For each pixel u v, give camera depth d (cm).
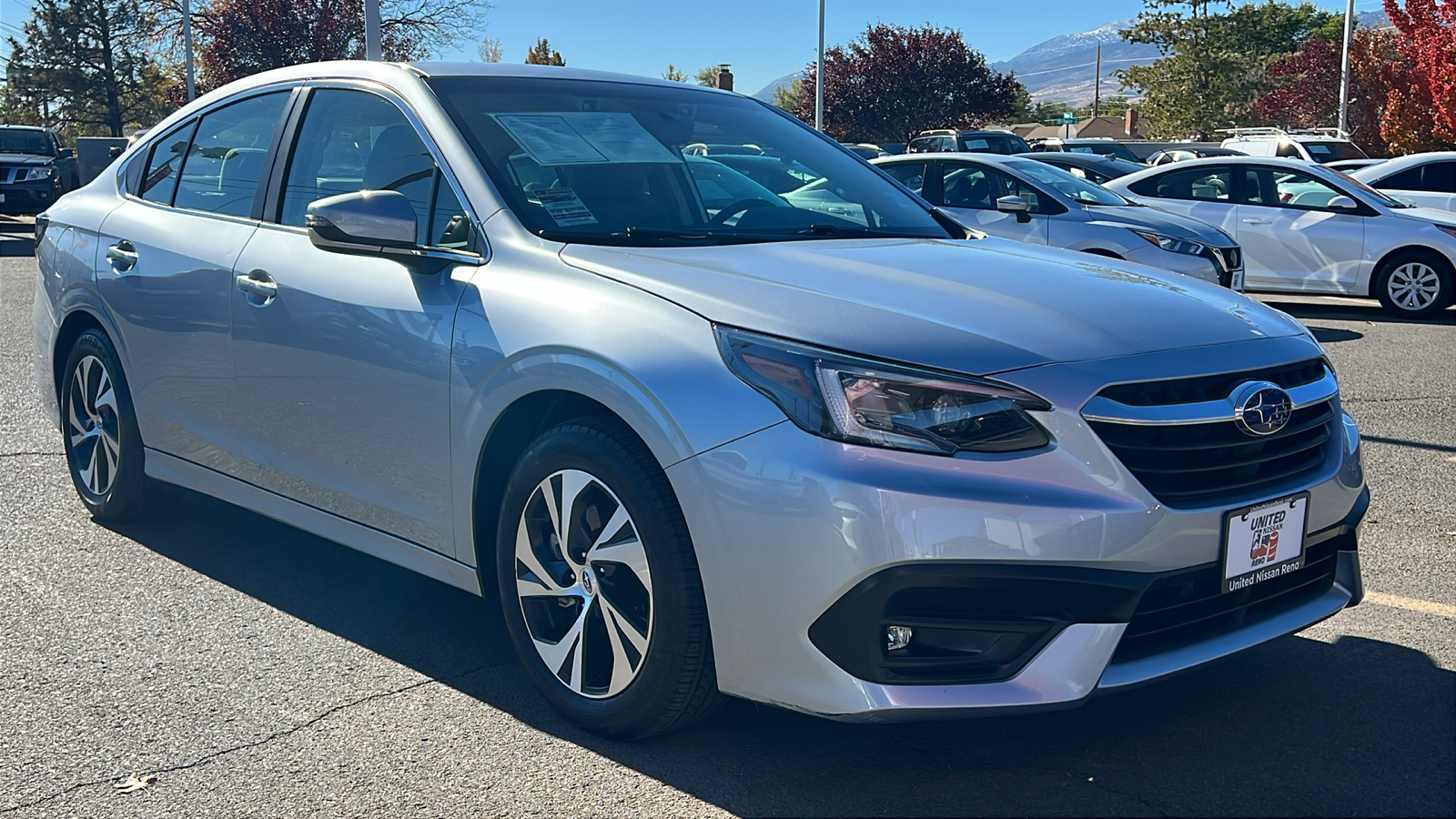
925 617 270
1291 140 2494
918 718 270
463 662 372
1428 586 434
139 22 4200
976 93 4869
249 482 420
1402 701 339
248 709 339
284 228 407
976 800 288
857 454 269
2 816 284
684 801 289
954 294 309
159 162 482
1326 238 1251
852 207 408
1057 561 267
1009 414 271
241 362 408
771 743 318
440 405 342
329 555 471
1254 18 6131
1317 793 290
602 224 355
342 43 3591
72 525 504
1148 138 6556
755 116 449
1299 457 308
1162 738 318
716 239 358
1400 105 2616
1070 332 292
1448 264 1203
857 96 4916
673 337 296
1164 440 278
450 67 407
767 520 274
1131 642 284
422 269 353
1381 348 1029
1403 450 649
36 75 6234
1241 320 318
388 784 298
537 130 383
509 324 325
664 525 291
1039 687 271
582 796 292
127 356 463
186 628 397
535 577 328
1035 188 1094
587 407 320
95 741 321
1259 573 295
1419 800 287
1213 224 1304
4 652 377
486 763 309
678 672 296
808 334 283
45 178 2195
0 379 805
